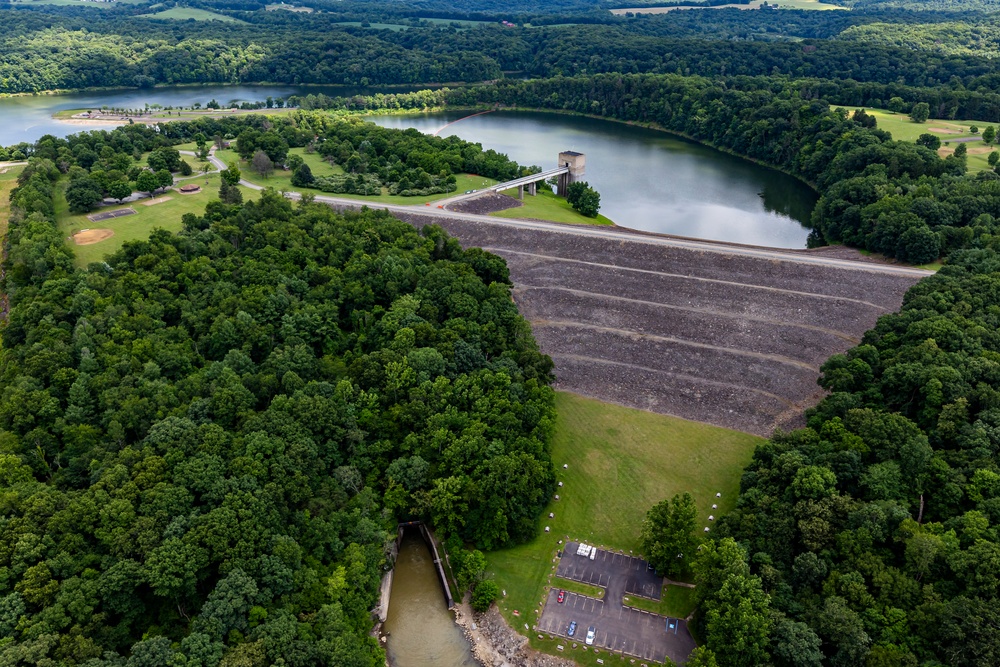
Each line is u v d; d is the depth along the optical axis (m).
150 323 147.12
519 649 102.06
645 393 158.50
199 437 112.88
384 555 113.81
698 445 142.38
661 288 195.50
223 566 94.25
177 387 128.38
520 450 125.00
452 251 195.62
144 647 83.19
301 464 112.94
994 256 181.00
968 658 83.56
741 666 88.75
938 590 92.81
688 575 111.62
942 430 117.56
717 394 156.25
